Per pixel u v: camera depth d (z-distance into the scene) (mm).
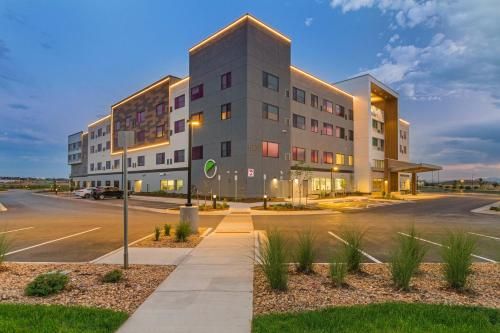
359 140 51750
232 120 33781
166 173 44562
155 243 10289
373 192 52719
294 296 5297
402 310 4516
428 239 11711
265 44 34812
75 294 5367
